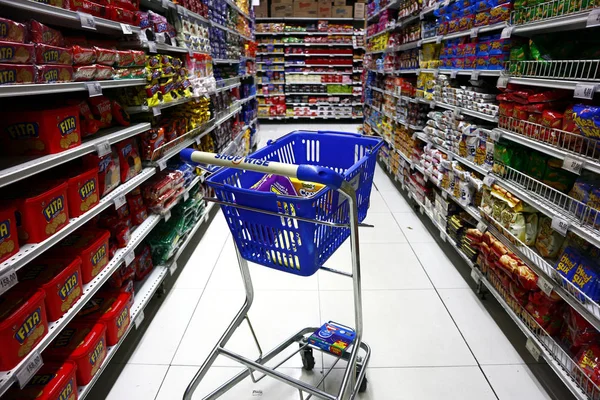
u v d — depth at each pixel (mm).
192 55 3174
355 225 1311
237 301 2510
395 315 2346
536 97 1909
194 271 2883
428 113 3604
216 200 1354
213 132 4043
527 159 2139
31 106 1775
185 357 2059
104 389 1869
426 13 3697
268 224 1321
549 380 1884
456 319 2314
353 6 9164
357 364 1852
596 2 1506
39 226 1401
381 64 5520
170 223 2783
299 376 1910
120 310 1873
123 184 2117
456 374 1917
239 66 5582
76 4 1691
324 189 1256
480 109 2557
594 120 1505
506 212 2145
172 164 2965
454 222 2895
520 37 2234
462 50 2863
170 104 2617
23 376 1251
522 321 1997
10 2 1278
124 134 2045
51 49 1520
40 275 1493
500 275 2193
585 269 1621
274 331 2223
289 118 9914
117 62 2014
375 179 5195
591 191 1618
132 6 2250
